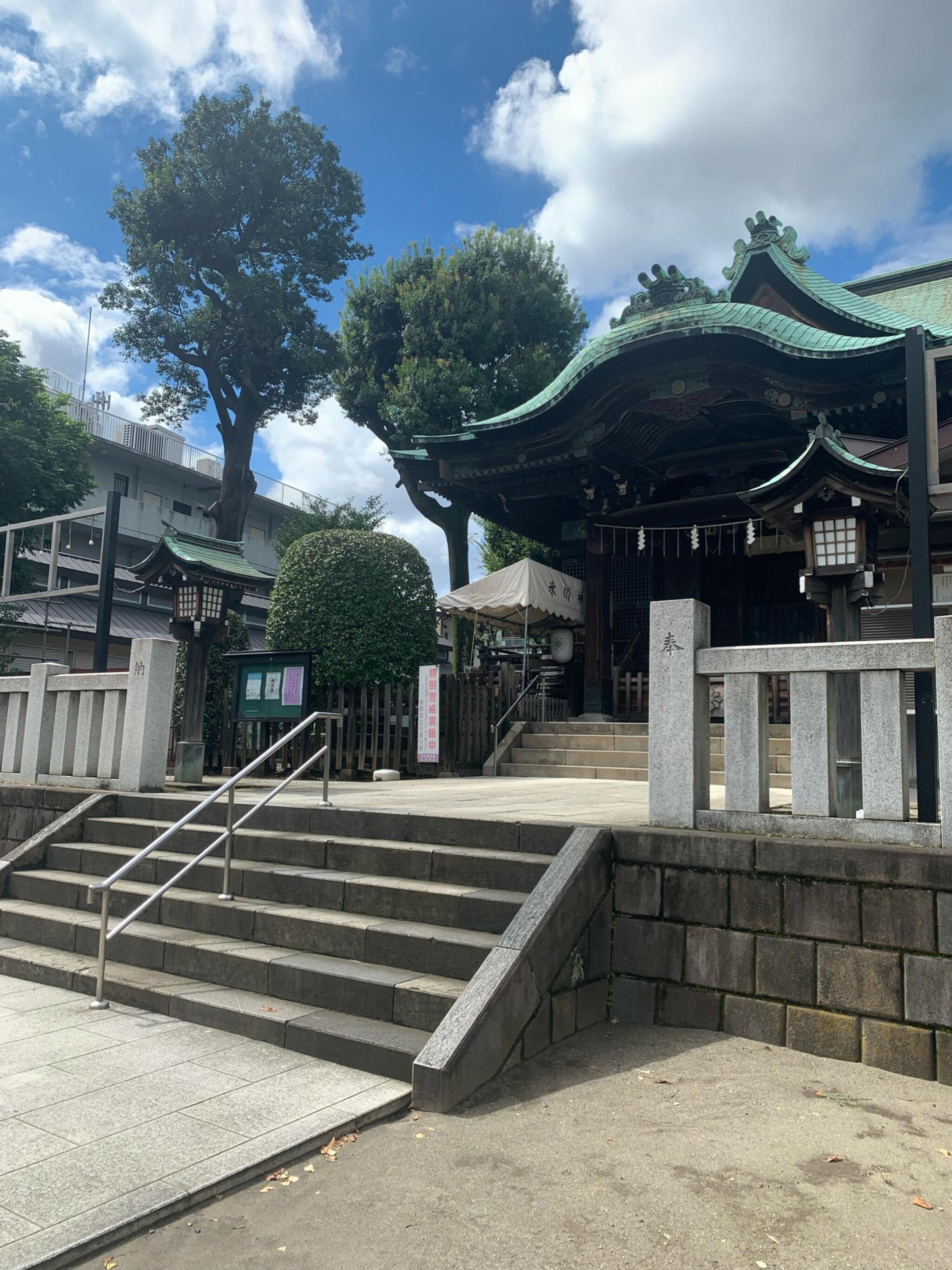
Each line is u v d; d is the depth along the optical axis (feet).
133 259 74.43
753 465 49.37
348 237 78.79
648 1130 11.30
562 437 45.60
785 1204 9.60
